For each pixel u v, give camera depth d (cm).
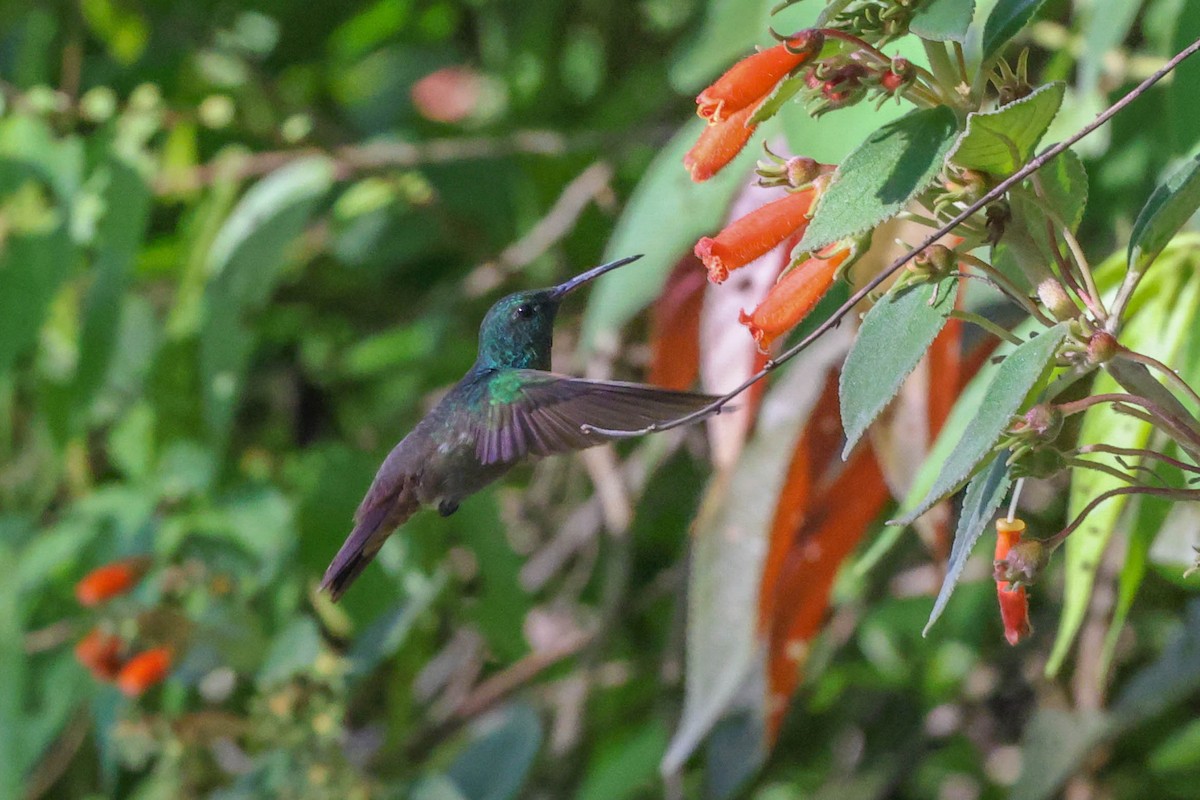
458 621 1162
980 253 513
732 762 942
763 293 673
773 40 529
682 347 795
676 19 1224
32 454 1169
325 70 1340
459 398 656
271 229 1064
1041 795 871
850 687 1153
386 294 1343
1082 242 873
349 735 1102
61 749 1206
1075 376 432
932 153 394
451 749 1044
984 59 415
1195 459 422
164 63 1239
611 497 1024
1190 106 595
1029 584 434
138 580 973
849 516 754
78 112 1059
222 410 1051
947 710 1082
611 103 1227
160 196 1181
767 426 705
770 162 441
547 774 1137
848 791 1076
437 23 1353
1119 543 885
